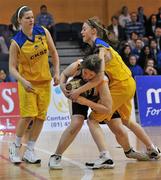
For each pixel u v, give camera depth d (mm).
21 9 6996
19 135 7273
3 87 13289
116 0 22547
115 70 6859
